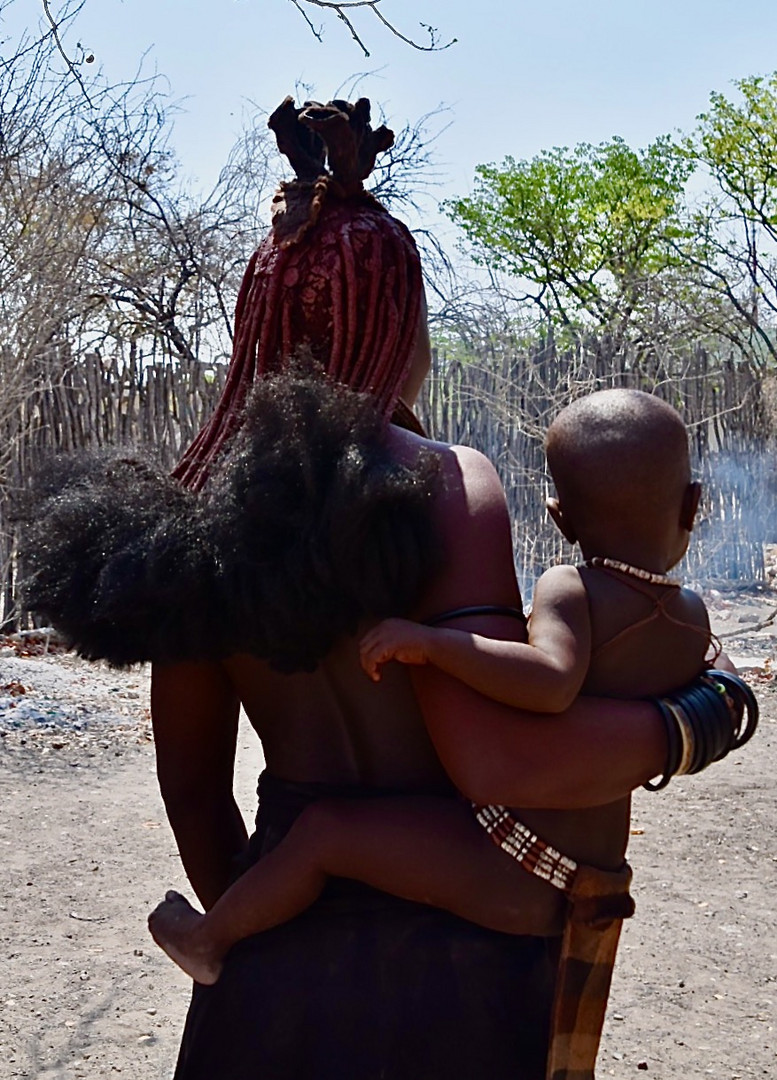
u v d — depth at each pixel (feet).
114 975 15.43
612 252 93.50
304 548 5.51
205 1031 6.19
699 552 47.21
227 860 7.06
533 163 96.37
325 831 5.94
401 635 5.49
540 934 5.99
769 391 48.55
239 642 5.75
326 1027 5.90
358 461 5.57
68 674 30.91
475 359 43.09
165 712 6.69
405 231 6.59
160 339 52.37
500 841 5.84
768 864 19.83
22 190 35.58
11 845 20.11
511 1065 5.89
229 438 6.22
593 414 6.34
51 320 35.55
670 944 16.70
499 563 5.93
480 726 5.57
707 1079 13.03
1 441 34.99
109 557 5.77
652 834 21.27
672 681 6.13
